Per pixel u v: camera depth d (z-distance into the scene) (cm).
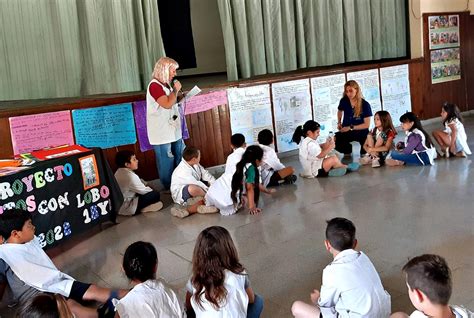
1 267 271
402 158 523
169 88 469
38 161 358
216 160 557
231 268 212
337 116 619
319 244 343
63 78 477
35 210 346
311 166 507
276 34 607
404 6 719
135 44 509
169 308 205
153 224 413
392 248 326
